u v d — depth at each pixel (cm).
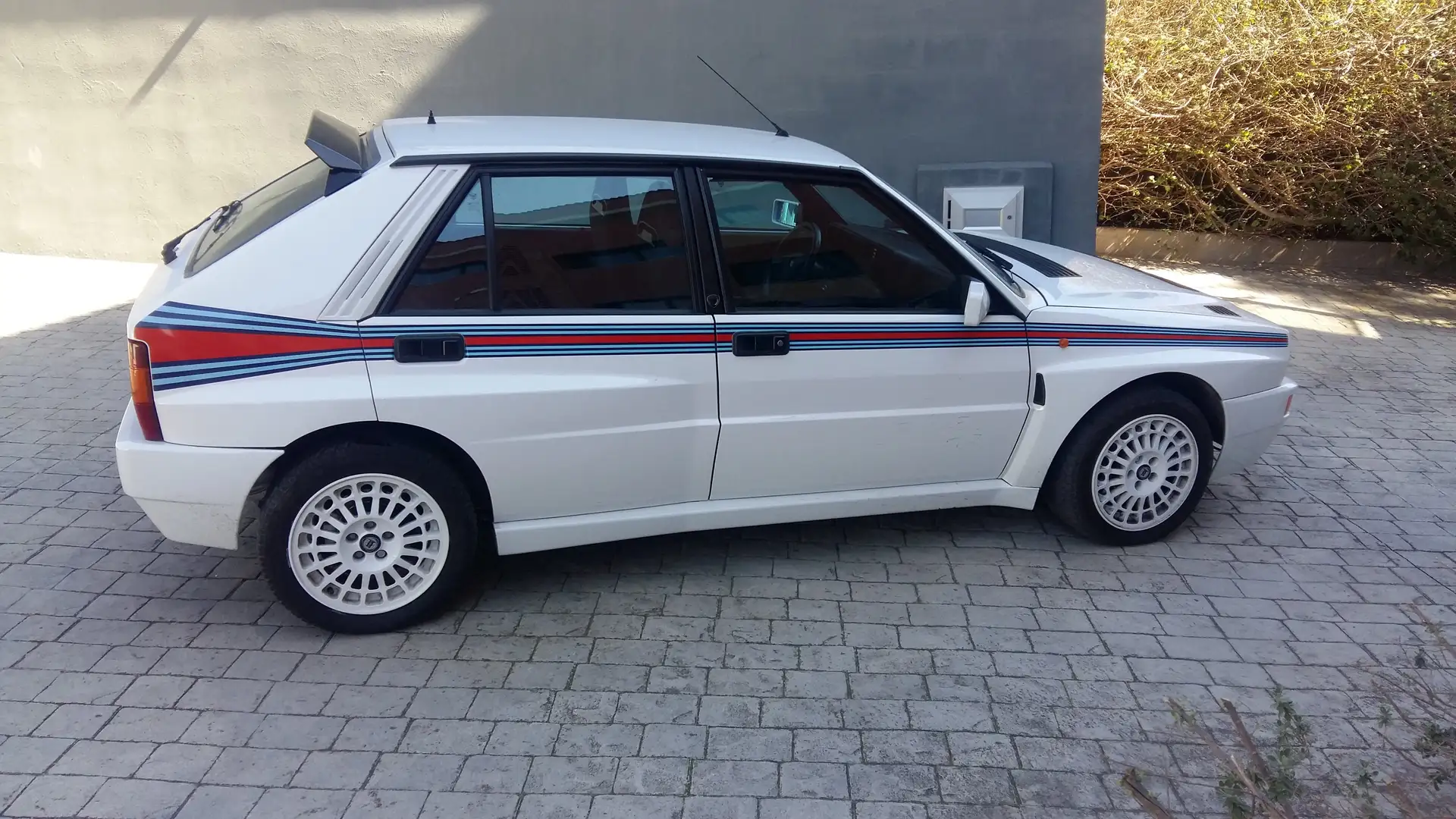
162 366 372
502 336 393
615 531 431
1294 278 998
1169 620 434
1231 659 408
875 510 462
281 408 377
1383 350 800
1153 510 489
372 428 393
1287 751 277
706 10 800
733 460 432
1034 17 789
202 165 872
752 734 359
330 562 401
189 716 361
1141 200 1049
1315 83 988
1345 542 504
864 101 812
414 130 437
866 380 436
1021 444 466
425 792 328
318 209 383
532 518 420
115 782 329
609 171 408
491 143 407
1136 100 1003
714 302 417
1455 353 793
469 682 384
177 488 379
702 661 399
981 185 815
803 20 798
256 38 838
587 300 405
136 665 388
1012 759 350
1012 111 807
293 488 385
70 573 449
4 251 908
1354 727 369
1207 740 288
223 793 325
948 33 795
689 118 823
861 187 434
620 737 356
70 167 880
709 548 486
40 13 845
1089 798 334
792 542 493
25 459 553
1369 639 423
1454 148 952
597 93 823
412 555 410
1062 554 487
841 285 434
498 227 397
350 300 381
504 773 337
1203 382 482
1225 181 1011
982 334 447
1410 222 973
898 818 323
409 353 386
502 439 400
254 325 376
